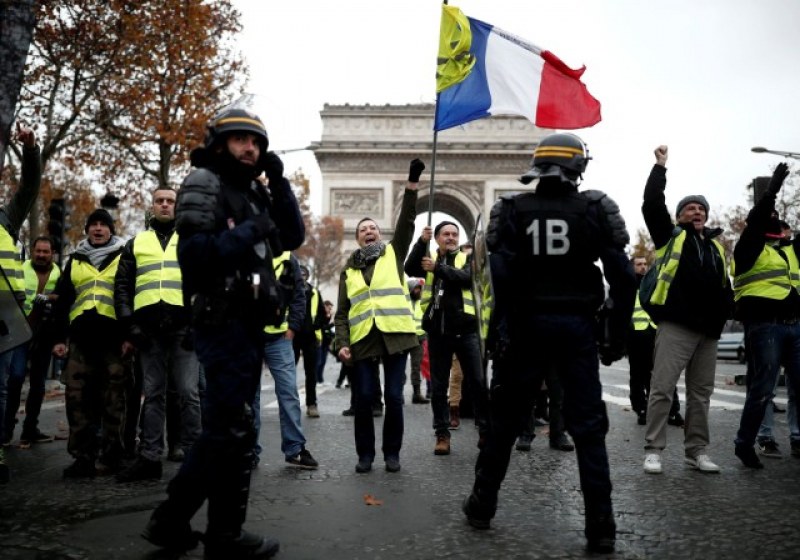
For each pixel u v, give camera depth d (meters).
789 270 7.86
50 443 9.30
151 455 6.81
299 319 7.75
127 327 7.17
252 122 4.40
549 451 8.76
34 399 9.28
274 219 4.64
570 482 6.77
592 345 4.89
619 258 4.88
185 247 4.19
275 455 8.30
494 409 5.05
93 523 5.16
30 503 5.80
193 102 23.38
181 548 4.50
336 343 7.64
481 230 5.65
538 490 6.39
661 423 7.21
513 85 8.89
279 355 7.61
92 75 22.31
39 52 21.36
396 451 7.39
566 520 5.34
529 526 5.16
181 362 7.11
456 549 4.60
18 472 7.23
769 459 7.94
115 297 6.98
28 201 6.84
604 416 4.77
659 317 7.24
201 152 4.52
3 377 6.88
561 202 5.02
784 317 7.54
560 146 5.12
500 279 5.00
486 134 62.91
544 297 4.89
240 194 4.44
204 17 22.97
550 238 4.93
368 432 7.34
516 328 4.97
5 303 5.49
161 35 22.19
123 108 23.22
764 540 4.79
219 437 4.25
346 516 5.44
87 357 7.25
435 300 8.64
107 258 7.50
